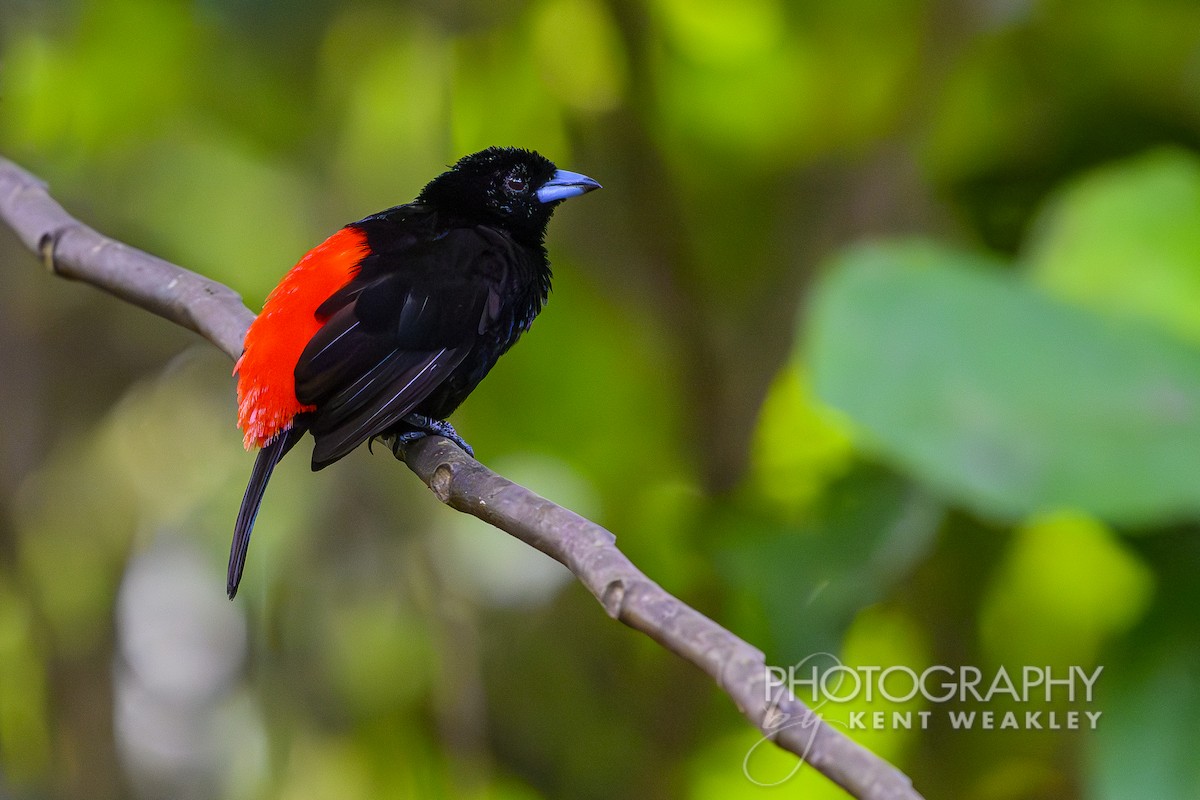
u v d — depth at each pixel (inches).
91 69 440.5
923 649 404.8
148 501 498.0
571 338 469.7
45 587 468.4
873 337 239.0
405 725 444.1
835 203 445.7
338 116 438.6
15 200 318.3
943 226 438.3
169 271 306.0
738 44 457.7
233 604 498.6
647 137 442.6
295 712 442.0
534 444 476.7
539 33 442.9
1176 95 430.0
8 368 466.0
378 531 431.5
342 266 319.3
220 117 446.9
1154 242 297.0
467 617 428.8
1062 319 238.8
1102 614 404.5
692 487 448.1
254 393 295.9
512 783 459.5
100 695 469.7
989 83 442.0
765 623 403.5
